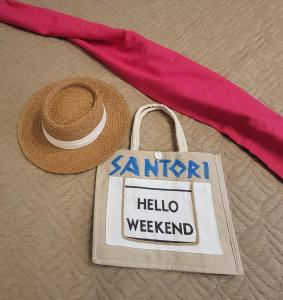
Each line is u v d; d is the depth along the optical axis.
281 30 0.77
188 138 0.64
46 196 0.57
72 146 0.59
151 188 0.55
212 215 0.53
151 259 0.50
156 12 0.84
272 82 0.69
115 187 0.56
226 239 0.51
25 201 0.57
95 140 0.61
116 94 0.68
